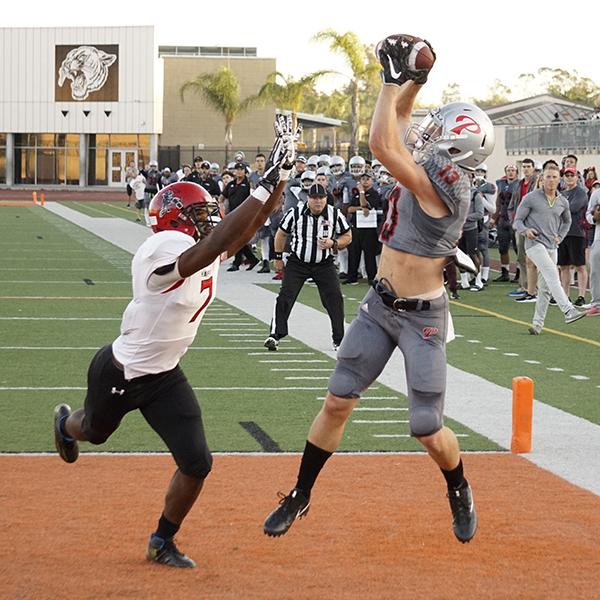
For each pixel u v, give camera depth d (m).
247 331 29.12
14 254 51.81
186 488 11.39
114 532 12.49
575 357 25.73
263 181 10.52
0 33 139.25
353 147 113.06
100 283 40.28
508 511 13.56
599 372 23.83
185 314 11.23
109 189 139.88
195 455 11.35
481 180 41.22
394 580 11.13
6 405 19.59
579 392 21.61
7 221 76.31
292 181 43.78
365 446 16.88
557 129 72.19
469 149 11.88
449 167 11.51
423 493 14.26
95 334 28.12
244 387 21.58
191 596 10.63
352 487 14.48
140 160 142.00
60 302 34.56
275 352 25.83
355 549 12.05
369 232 40.47
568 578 11.28
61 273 43.66
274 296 37.06
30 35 139.00
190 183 11.46
